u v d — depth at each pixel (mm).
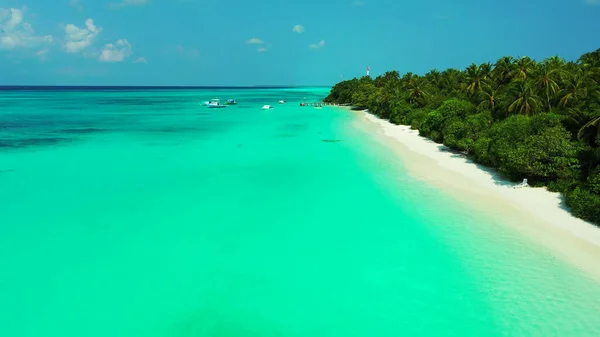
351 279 17828
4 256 19641
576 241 20609
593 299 15883
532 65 57312
